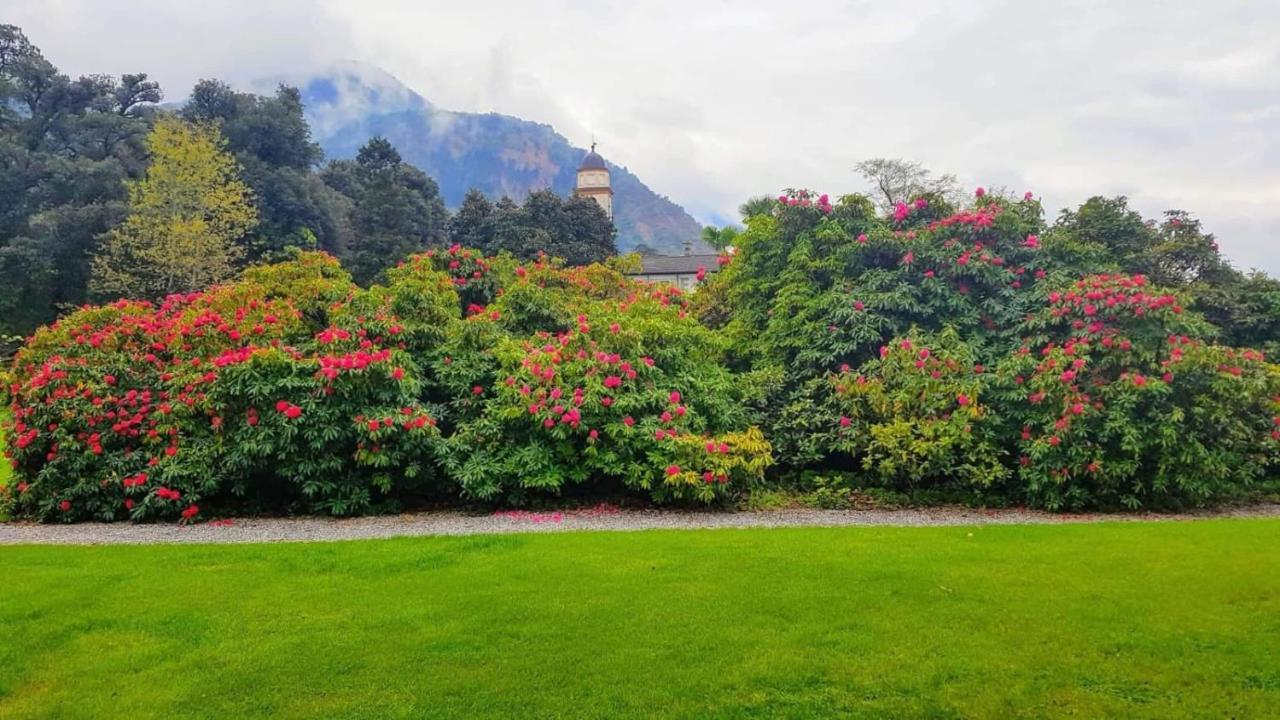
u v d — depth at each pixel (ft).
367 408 30.66
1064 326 35.99
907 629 15.67
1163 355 32.73
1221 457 31.94
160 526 28.66
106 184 123.03
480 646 15.02
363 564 20.85
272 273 41.52
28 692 13.30
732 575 19.45
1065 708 12.61
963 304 38.91
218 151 117.19
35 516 30.19
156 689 13.33
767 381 38.37
